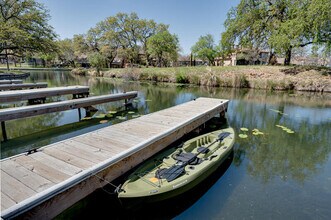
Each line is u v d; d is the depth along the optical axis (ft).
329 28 36.68
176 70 56.34
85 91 29.48
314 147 14.02
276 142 14.78
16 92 22.41
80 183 6.98
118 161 8.45
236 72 46.88
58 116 21.61
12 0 50.39
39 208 5.90
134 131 12.13
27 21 51.55
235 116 21.93
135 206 7.33
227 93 36.78
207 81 46.34
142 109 24.97
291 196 8.57
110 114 22.26
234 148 13.66
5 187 6.51
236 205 7.97
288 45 41.75
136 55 101.50
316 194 8.73
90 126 18.44
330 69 42.65
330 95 34.83
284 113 23.07
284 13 48.19
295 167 11.23
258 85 41.45
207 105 19.74
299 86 39.09
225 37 54.60
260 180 9.78
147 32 100.58
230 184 9.41
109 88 43.16
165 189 7.55
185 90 40.52
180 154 10.39
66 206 6.61
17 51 55.21
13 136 16.07
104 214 7.54
